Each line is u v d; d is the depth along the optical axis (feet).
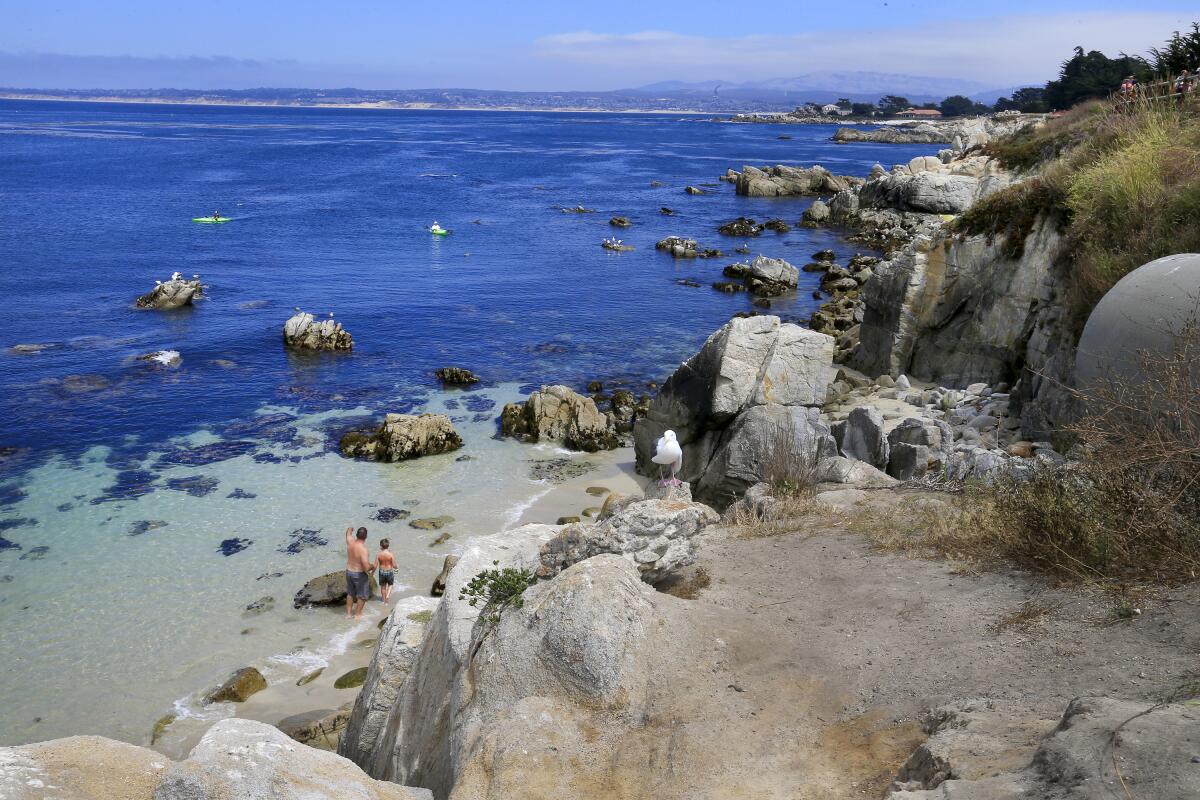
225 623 56.70
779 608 32.71
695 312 142.00
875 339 97.19
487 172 370.32
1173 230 61.57
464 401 100.48
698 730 24.76
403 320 134.10
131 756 22.59
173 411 94.79
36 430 88.22
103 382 102.78
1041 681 23.98
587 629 27.22
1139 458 31.04
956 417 73.00
